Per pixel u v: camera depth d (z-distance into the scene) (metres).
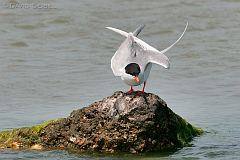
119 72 10.84
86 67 19.08
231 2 25.17
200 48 20.70
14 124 14.25
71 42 21.58
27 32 22.36
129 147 11.77
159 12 24.17
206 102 15.94
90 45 21.25
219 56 19.97
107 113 11.81
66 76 18.28
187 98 16.27
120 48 11.09
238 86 17.30
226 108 15.42
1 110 15.59
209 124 14.14
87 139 11.89
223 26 22.80
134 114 11.63
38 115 15.07
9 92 17.09
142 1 25.33
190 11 24.19
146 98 11.75
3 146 12.40
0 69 18.88
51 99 16.50
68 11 24.03
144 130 11.68
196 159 11.74
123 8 24.58
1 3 24.61
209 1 25.25
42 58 20.00
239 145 12.59
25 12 23.88
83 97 16.55
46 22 23.12
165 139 12.03
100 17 23.61
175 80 17.86
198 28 22.62
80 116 12.09
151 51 10.86
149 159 11.74
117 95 11.91
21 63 19.44
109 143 11.74
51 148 12.15
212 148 12.38
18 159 11.74
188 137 12.83
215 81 17.83
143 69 10.79
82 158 11.70
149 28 22.72
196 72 18.58
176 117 12.44
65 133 12.15
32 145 12.33
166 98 16.25
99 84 17.59
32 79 18.03
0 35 22.05
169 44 21.34
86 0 25.39
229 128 13.83
